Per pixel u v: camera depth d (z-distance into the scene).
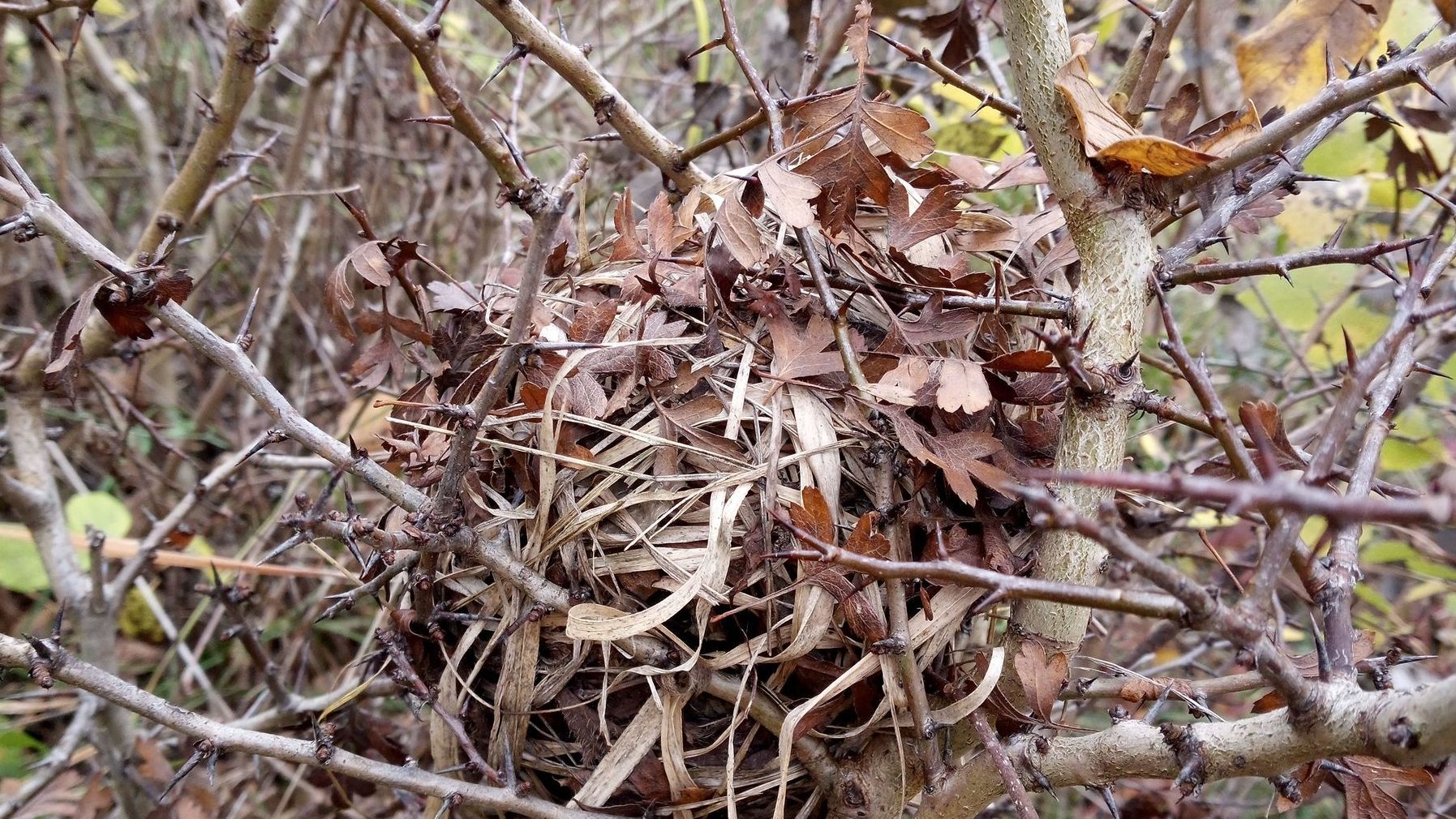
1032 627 0.31
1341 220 0.52
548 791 0.36
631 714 0.34
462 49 0.77
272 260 0.70
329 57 0.69
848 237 0.35
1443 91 0.55
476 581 0.35
